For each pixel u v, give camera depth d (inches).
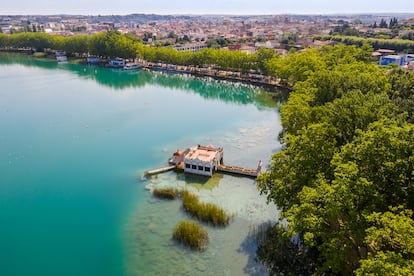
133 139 3737.7
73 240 2081.7
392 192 1525.6
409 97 3213.6
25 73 7514.8
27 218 2316.7
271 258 1887.3
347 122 2215.8
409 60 7691.9
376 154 1545.3
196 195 2561.5
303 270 1796.3
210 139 3737.7
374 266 1129.4
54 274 1815.9
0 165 3085.6
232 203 2454.5
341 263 1533.0
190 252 1940.2
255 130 4035.4
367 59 5836.6
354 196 1421.0
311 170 1824.6
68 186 2719.0
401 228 1188.5
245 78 7003.0
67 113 4653.1
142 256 1923.0
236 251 1947.6
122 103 5265.8
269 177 2047.2
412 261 1142.3
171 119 4473.4
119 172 2947.8
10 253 1978.3
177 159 3046.3
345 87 3250.5
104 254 1952.5
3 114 4547.2
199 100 5546.3
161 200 2485.2
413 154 1486.2
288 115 2881.4
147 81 7032.5
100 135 3850.9
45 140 3681.1
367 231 1304.1
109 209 2393.0
